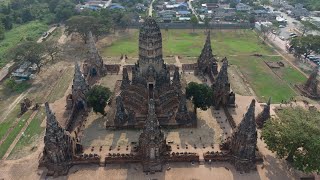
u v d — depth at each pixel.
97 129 99.25
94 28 172.62
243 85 130.88
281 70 145.88
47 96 121.12
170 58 156.62
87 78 129.50
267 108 99.75
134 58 156.50
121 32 198.75
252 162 83.38
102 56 159.12
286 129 79.38
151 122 78.81
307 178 80.88
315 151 74.25
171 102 105.69
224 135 96.56
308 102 118.31
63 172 81.50
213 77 131.25
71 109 110.56
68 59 156.12
